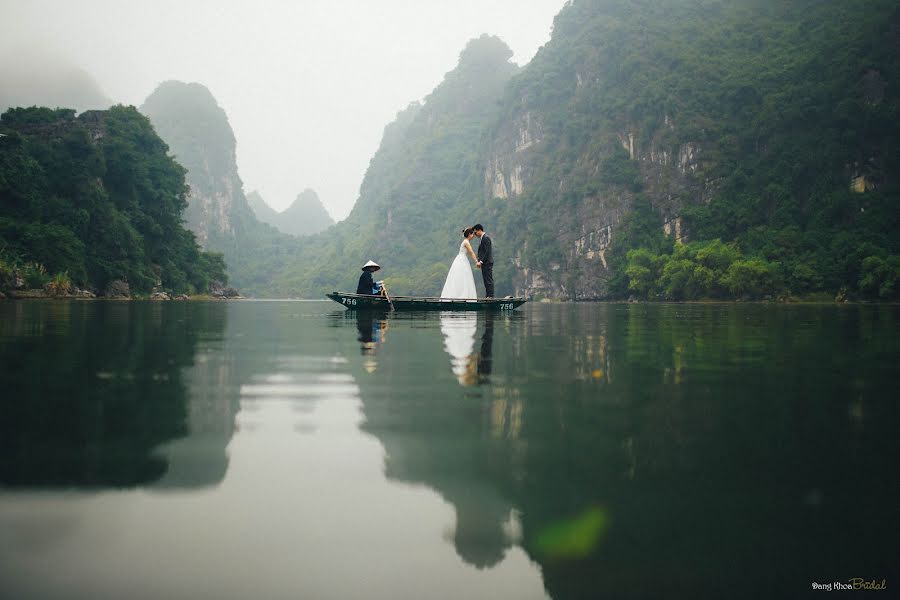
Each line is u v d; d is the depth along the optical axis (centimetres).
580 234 11219
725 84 10056
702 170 9644
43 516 170
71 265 4831
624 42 12444
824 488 198
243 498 185
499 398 352
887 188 7525
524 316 1606
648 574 144
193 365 488
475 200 16100
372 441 253
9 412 300
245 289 19438
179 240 7031
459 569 145
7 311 1495
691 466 220
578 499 187
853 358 573
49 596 130
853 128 7975
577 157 12244
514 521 172
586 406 327
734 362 535
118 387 377
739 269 6894
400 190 18625
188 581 137
